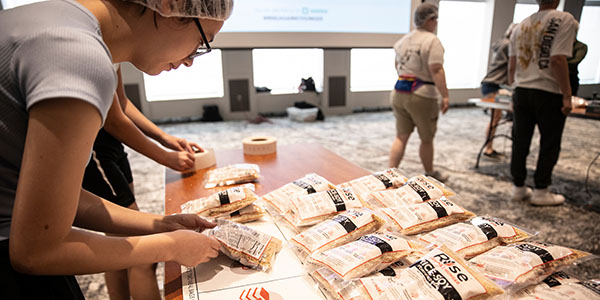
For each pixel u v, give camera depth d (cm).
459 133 495
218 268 73
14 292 52
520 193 254
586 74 323
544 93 218
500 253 68
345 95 681
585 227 216
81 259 46
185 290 66
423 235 79
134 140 115
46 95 36
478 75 642
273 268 72
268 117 660
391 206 93
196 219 79
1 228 52
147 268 96
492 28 567
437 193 98
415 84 248
